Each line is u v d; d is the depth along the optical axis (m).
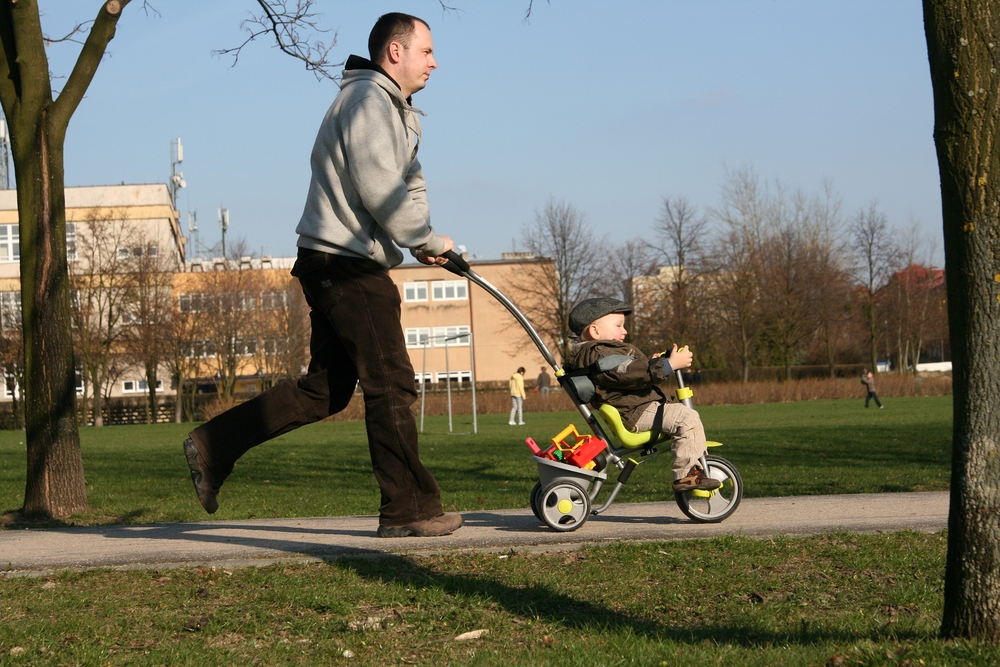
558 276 55.78
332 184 4.47
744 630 3.57
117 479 13.53
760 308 56.66
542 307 56.00
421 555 4.64
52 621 3.69
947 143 3.00
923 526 5.32
